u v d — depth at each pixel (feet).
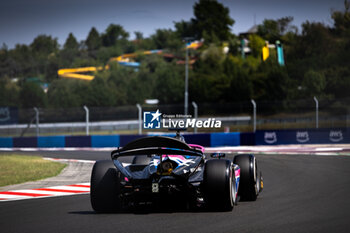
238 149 293.02
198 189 85.71
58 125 538.88
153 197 80.89
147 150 83.51
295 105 527.81
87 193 119.44
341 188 116.37
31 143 374.63
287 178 142.82
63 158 252.21
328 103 515.91
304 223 72.54
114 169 85.66
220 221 74.38
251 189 95.86
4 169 193.47
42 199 109.81
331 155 234.58
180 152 83.35
